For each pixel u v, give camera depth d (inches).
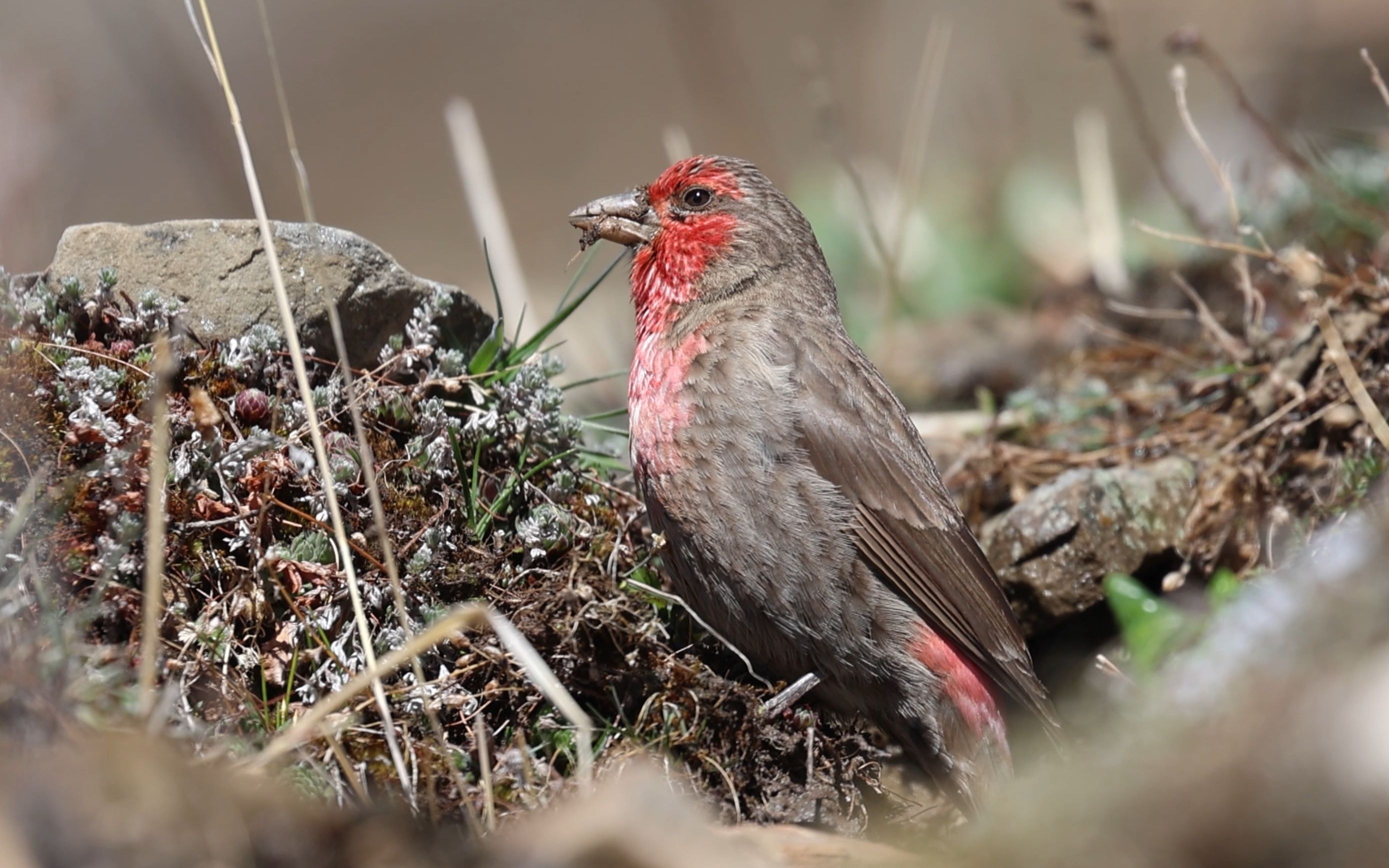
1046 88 848.9
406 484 281.9
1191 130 377.4
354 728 241.6
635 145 870.4
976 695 323.3
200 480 260.1
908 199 489.1
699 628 316.2
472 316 320.5
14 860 178.1
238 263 290.8
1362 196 411.5
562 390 319.3
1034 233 576.7
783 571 314.8
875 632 318.0
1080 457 382.3
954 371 478.3
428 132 913.5
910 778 339.3
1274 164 472.1
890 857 218.4
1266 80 682.8
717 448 317.4
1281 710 193.6
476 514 287.7
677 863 199.0
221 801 189.6
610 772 254.4
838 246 582.9
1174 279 419.2
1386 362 346.6
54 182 536.4
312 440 270.5
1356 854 183.3
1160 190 566.6
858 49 925.2
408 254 732.7
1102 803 197.3
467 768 244.2
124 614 242.8
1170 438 374.6
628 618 277.1
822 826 279.0
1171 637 310.5
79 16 839.7
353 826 197.3
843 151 534.3
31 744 199.3
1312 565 255.4
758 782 279.7
